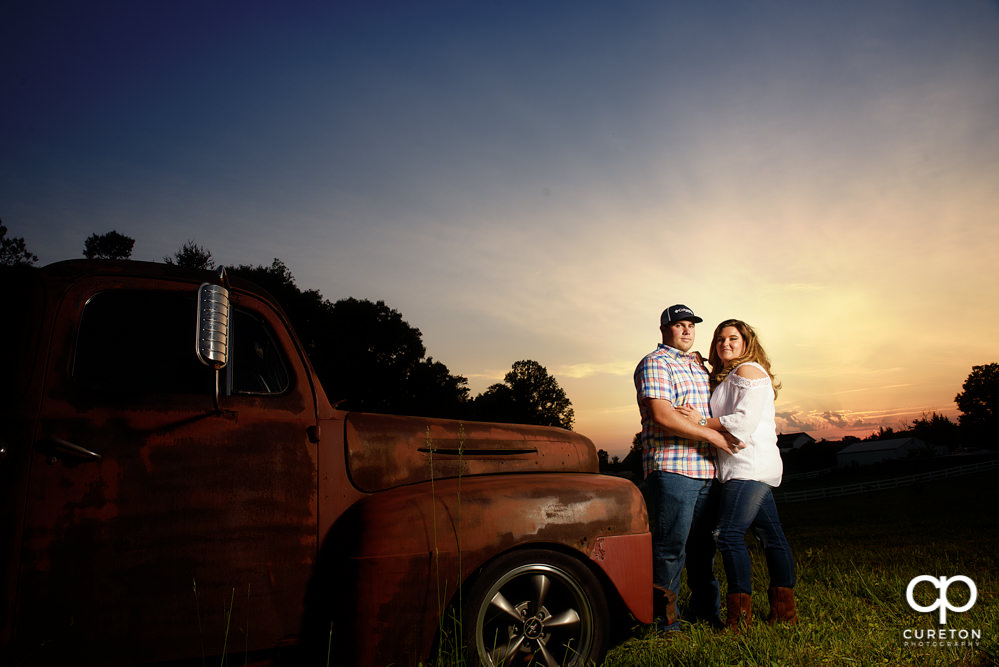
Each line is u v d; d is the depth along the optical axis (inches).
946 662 128.8
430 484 120.6
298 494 109.4
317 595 107.7
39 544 92.4
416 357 1824.6
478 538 113.7
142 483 99.1
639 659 128.9
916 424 4977.9
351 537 107.7
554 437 145.8
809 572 248.5
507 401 3472.0
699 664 126.0
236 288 113.8
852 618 161.8
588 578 123.4
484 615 114.3
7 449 92.6
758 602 186.2
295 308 1582.2
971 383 4456.2
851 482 2608.3
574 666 119.6
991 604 173.3
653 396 162.2
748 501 156.8
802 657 130.2
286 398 112.7
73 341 100.6
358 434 117.1
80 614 93.1
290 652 106.3
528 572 119.0
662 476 161.5
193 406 105.0
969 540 477.7
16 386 96.0
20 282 102.6
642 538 129.2
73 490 95.3
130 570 96.4
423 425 126.6
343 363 1646.2
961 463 2822.3
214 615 100.2
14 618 89.7
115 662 94.2
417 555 107.8
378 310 1758.1
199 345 92.9
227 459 105.2
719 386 167.5
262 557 104.8
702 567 171.2
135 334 105.4
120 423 99.8
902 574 233.8
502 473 134.2
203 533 101.4
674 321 171.0
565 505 124.0
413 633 105.9
